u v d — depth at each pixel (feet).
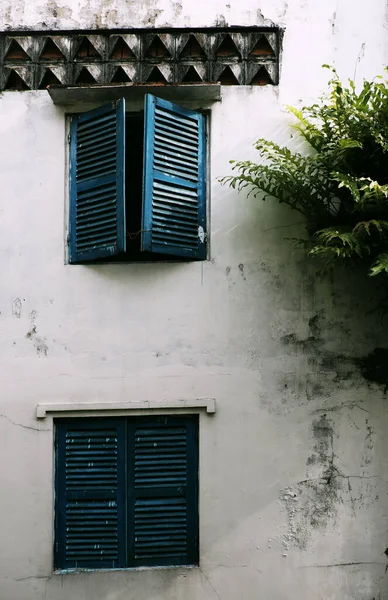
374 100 15.51
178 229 16.47
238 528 16.19
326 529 16.21
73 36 17.21
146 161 15.96
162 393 16.30
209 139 17.08
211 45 17.19
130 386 16.30
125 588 16.08
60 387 16.28
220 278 16.58
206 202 17.02
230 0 17.13
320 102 16.89
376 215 14.83
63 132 16.96
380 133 14.43
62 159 16.85
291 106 16.39
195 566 16.24
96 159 16.63
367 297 16.66
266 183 16.71
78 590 16.02
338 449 16.35
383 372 16.53
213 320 16.48
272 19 17.15
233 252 16.65
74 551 16.34
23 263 16.56
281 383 16.43
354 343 16.56
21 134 16.89
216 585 16.11
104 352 16.35
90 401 16.25
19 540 16.08
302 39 17.10
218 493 16.25
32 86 17.07
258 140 15.60
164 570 16.15
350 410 16.43
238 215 16.75
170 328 16.43
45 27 17.11
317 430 16.38
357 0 17.16
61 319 16.42
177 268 16.58
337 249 14.12
